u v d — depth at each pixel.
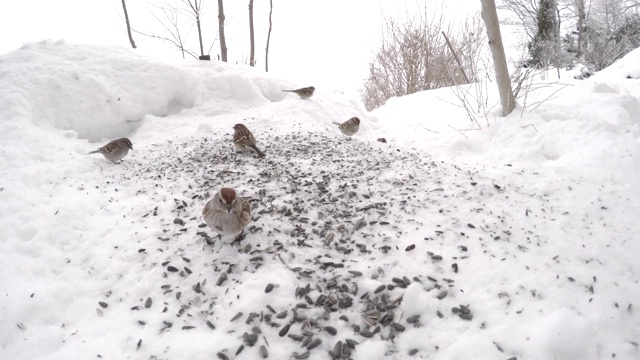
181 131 1.46
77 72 1.51
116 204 0.98
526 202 0.94
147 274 0.77
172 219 0.92
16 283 0.73
